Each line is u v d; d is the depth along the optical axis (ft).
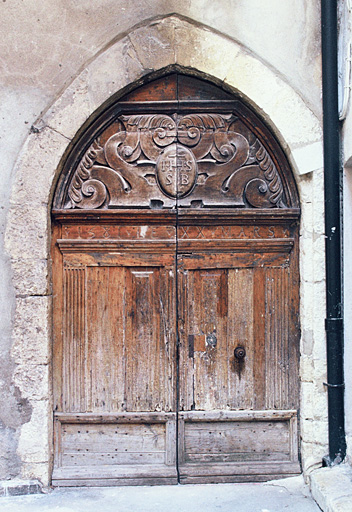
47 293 9.97
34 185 9.82
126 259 10.46
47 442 9.92
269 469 10.35
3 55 9.79
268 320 10.53
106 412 10.41
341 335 9.81
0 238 9.74
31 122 9.84
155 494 9.79
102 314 10.44
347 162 9.76
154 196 10.48
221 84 10.20
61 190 10.27
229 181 10.53
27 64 9.83
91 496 9.69
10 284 9.77
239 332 10.55
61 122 9.87
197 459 10.47
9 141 9.79
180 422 10.46
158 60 10.04
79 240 10.35
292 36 10.06
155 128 10.49
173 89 10.43
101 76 9.95
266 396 10.54
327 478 9.29
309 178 10.14
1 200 9.76
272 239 10.50
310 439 10.14
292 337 10.50
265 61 10.05
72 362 10.37
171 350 10.48
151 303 10.50
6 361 9.76
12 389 9.78
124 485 10.22
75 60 9.91
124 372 10.46
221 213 10.41
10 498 9.59
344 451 9.75
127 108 10.41
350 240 9.92
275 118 10.02
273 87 10.01
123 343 10.46
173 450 10.40
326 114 9.85
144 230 10.47
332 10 9.80
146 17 10.00
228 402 10.54
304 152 10.02
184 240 10.48
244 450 10.51
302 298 10.27
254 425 10.54
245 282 10.55
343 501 8.52
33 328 9.83
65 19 9.89
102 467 10.34
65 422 10.34
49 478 10.02
